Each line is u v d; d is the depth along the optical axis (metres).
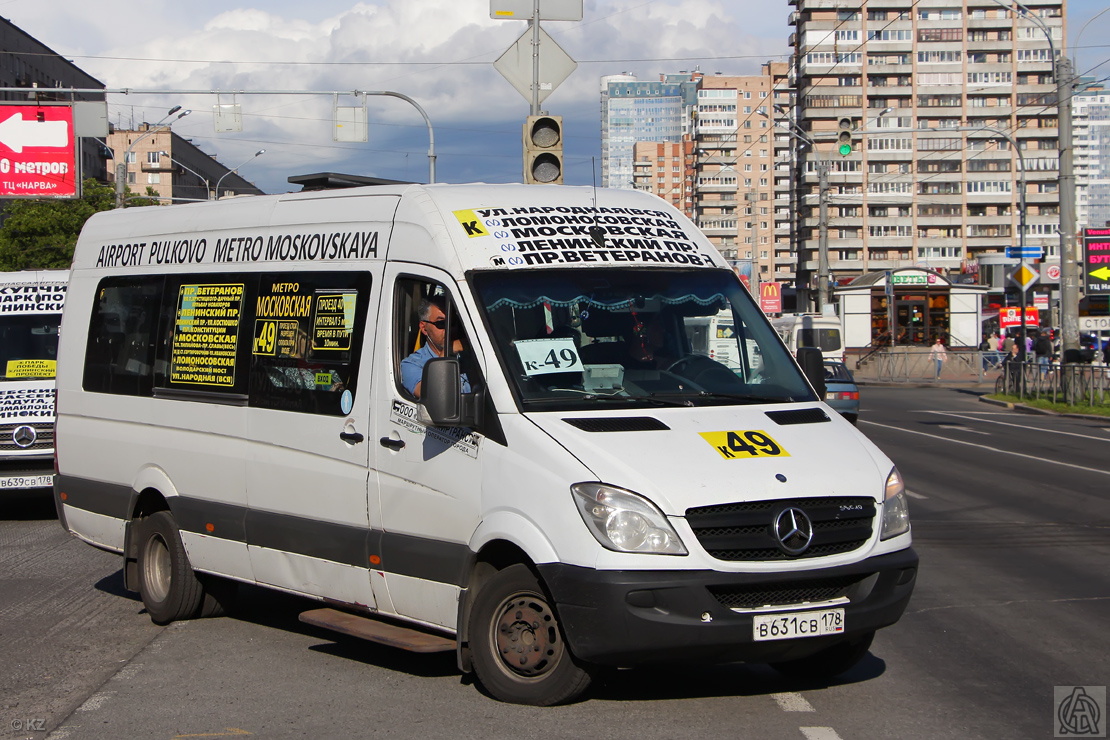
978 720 5.79
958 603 8.74
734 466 5.62
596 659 5.47
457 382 5.92
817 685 6.47
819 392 6.98
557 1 14.28
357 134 27.11
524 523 5.70
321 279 7.23
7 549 11.65
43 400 13.43
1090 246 31.30
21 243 59.66
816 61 118.75
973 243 122.00
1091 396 30.08
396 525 6.51
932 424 28.05
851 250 120.94
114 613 8.64
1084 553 10.95
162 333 8.40
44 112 36.12
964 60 119.81
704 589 5.38
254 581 7.54
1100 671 6.78
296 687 6.48
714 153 165.25
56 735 5.70
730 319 6.77
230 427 7.68
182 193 114.50
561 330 6.32
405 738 5.50
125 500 8.60
